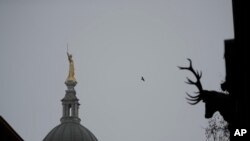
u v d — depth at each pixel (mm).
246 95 24203
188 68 25234
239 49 24922
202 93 24922
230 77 25141
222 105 24719
